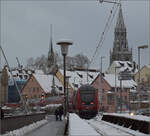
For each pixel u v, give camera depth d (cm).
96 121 4091
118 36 17612
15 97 8219
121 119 3134
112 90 10544
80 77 11119
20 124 2089
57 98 7288
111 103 10269
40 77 10331
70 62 13900
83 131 1329
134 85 11312
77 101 4509
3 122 1573
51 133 2108
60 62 13850
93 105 4462
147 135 2028
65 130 2041
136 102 9244
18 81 10325
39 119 3319
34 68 14425
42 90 9844
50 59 14075
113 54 17675
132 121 2653
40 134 2023
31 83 10250
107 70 14200
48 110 7094
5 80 10112
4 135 1555
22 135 1939
